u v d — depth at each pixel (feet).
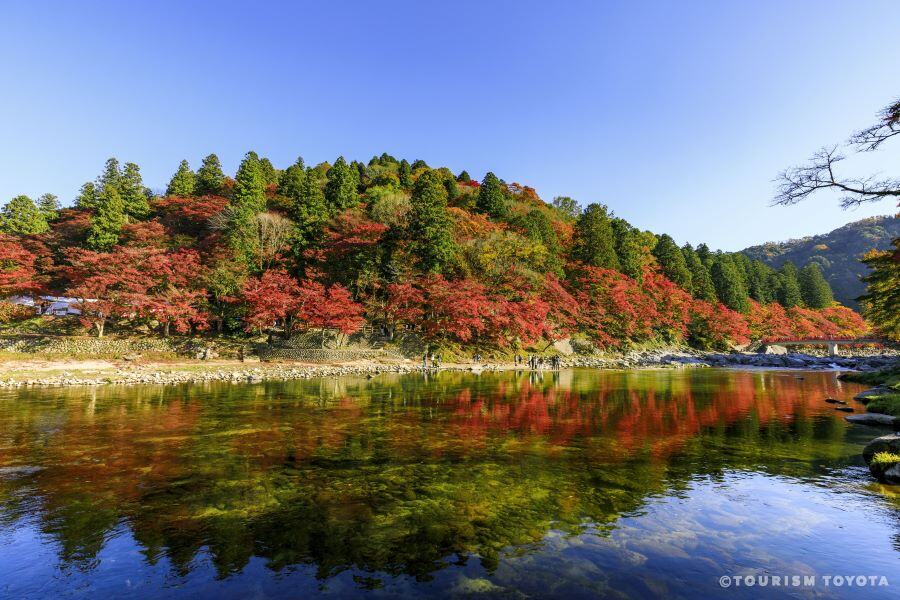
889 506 26.40
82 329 130.93
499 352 163.63
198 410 59.31
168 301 124.36
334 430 47.34
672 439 43.96
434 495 27.94
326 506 26.09
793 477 31.91
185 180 222.07
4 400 67.56
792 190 50.62
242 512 25.18
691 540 21.90
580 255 214.48
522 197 287.28
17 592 17.28
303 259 160.66
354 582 17.95
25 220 175.01
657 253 268.00
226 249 150.20
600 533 22.65
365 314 151.02
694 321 239.30
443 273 164.04
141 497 27.45
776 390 87.61
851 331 301.63
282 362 123.75
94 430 46.70
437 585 17.70
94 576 18.47
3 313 124.98
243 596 16.94
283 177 206.90
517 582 17.94
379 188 222.07
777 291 325.01
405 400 69.92
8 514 24.76
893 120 43.16
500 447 40.47
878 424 50.98
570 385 94.89
